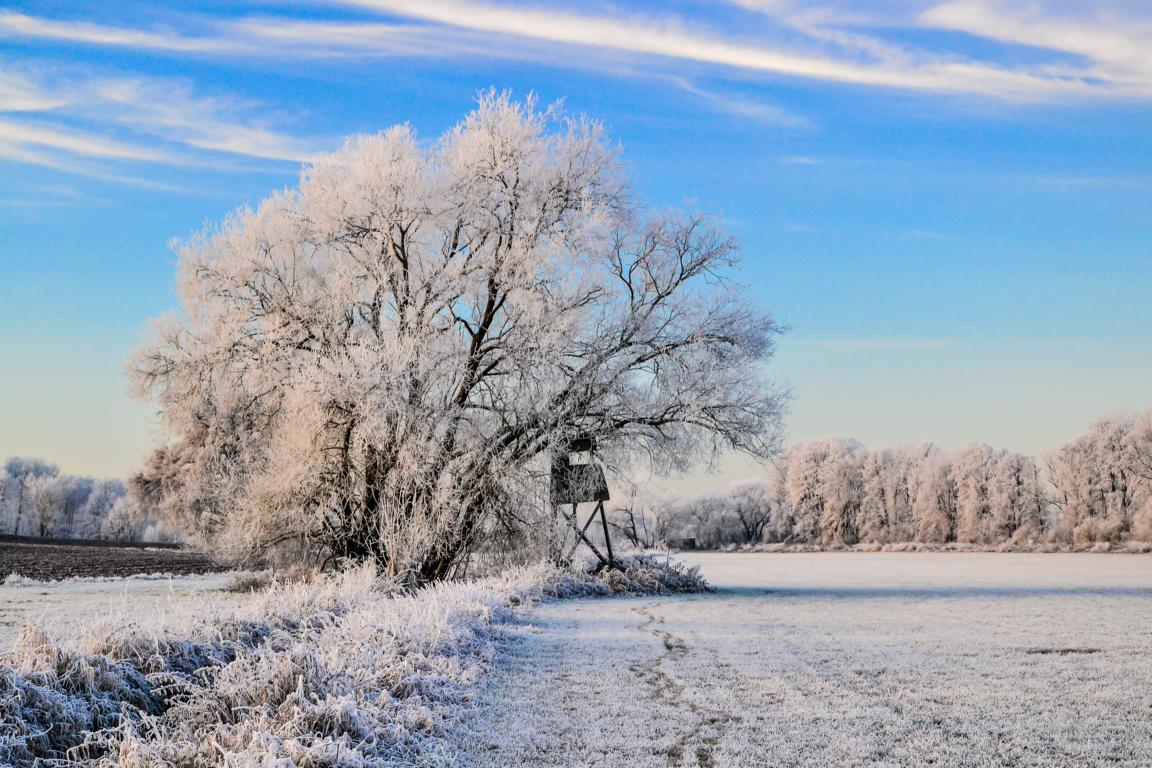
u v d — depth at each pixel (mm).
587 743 7441
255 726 6750
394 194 25562
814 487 103875
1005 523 89938
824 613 19203
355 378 23141
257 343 26500
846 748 7188
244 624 10516
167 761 6098
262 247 26797
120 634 8531
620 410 26422
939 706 8766
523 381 25000
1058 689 9656
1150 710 8531
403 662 9125
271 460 24672
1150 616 18094
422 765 6777
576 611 19703
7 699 6301
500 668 11273
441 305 25719
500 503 24781
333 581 19078
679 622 17203
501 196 26375
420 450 22984
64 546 70562
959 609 20188
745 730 7824
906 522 99938
